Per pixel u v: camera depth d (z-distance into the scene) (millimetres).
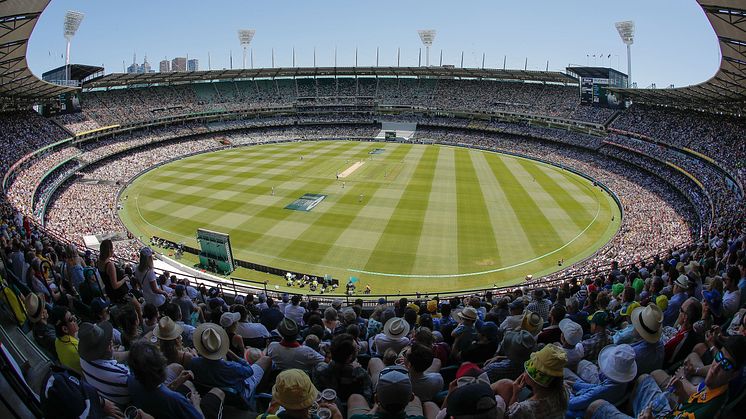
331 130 123000
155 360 5613
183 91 118438
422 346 7461
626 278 21359
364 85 132750
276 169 81250
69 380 5273
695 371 7258
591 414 6188
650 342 7637
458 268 41906
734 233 26234
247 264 42594
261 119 124438
